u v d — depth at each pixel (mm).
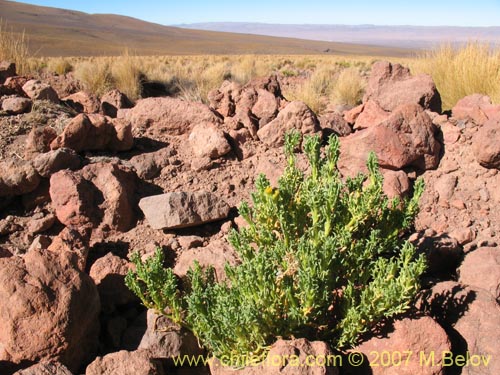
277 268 3170
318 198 2928
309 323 2846
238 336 2695
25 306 2789
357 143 4867
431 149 4922
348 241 3053
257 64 18484
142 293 3049
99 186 4359
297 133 3482
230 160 5285
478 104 5645
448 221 4438
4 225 4180
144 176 4930
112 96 7227
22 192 4391
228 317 2617
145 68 12617
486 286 3443
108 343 3191
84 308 2980
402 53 159250
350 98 9578
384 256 3580
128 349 3084
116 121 5230
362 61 27484
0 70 7434
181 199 4172
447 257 3787
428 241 3793
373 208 3277
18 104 5891
